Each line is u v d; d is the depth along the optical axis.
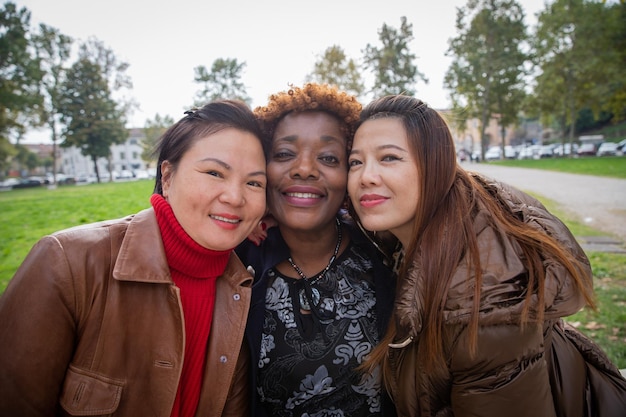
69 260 1.23
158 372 1.32
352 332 1.71
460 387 1.33
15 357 1.15
